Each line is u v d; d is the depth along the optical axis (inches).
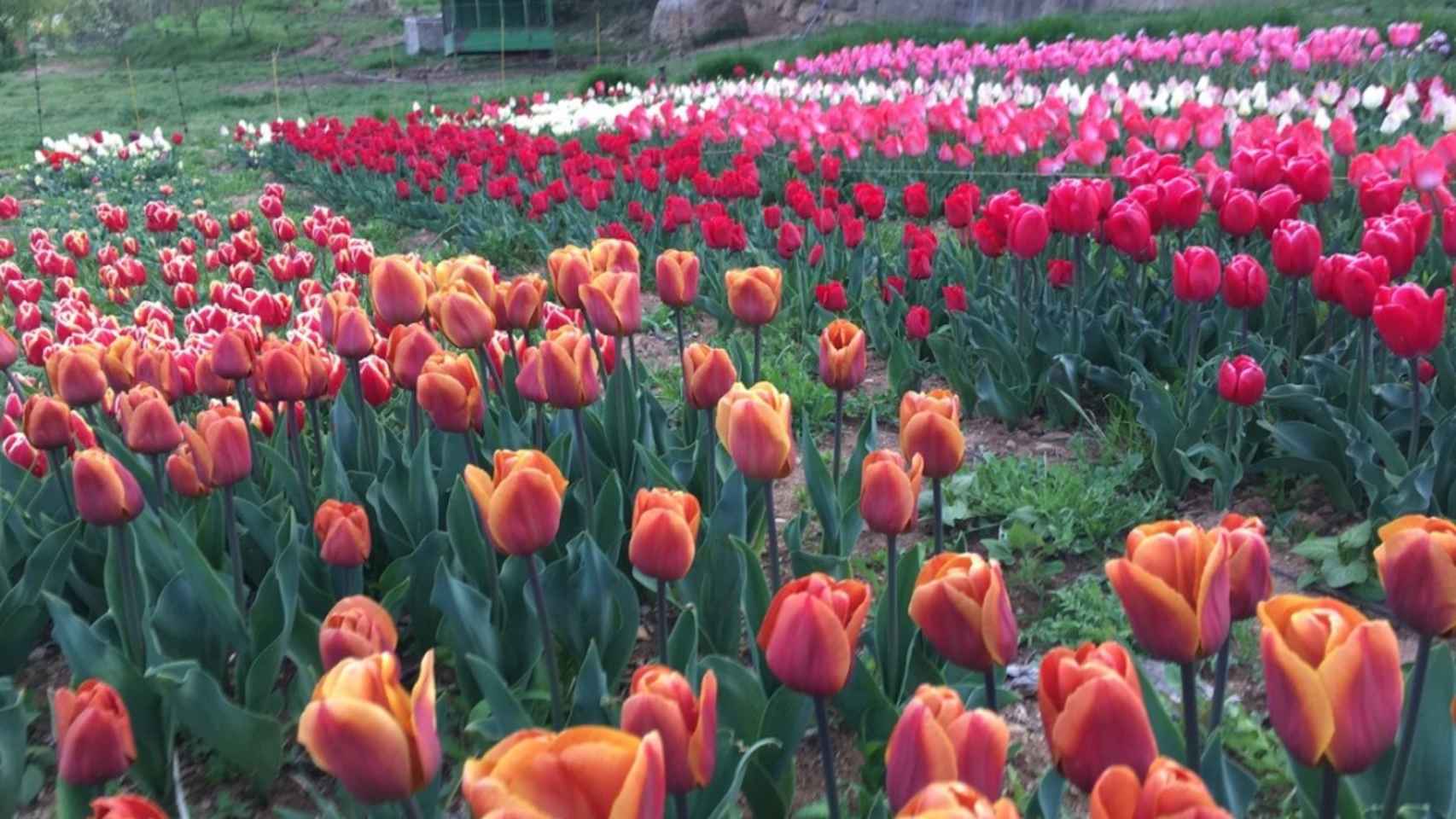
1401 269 175.5
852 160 432.8
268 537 154.3
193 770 135.7
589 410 179.3
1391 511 155.9
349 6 2169.0
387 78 1400.1
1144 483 197.2
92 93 1437.0
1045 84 616.1
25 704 145.6
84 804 105.5
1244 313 190.4
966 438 227.0
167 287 382.0
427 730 63.6
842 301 240.8
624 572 165.5
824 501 148.6
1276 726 66.0
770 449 106.9
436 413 135.0
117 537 127.4
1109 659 65.8
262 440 194.1
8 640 150.2
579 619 136.7
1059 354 222.5
